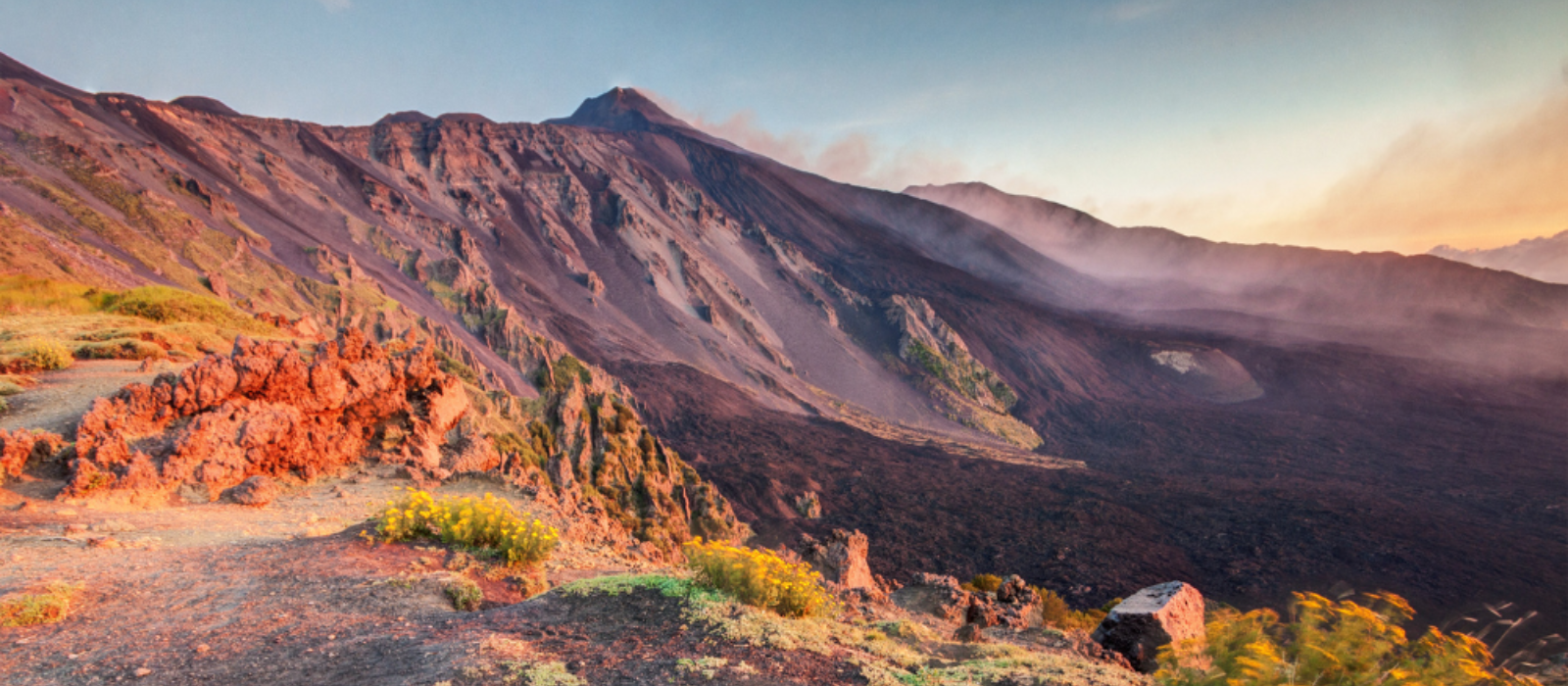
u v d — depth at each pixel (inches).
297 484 781.3
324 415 896.9
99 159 6904.5
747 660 256.2
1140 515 6688.0
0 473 585.9
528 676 230.5
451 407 1098.1
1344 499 7554.1
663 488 3326.8
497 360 7721.5
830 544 1245.1
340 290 6633.9
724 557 348.2
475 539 489.1
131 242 5196.9
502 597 409.1
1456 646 208.8
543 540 478.9
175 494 653.9
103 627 306.0
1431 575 5324.8
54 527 487.8
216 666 256.4
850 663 263.7
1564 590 5073.8
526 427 2940.5
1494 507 7765.8
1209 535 6220.5
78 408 746.2
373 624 312.2
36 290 1485.0
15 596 318.7
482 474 866.8
